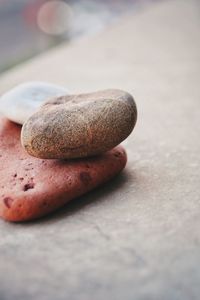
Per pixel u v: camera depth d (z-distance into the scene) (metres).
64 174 0.22
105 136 0.22
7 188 0.22
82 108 0.22
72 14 0.92
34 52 0.83
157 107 0.38
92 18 0.89
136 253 0.18
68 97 0.24
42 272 0.18
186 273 0.17
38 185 0.22
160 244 0.19
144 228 0.20
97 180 0.23
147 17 0.81
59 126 0.22
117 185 0.24
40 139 0.22
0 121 0.26
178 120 0.34
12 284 0.17
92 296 0.16
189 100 0.39
